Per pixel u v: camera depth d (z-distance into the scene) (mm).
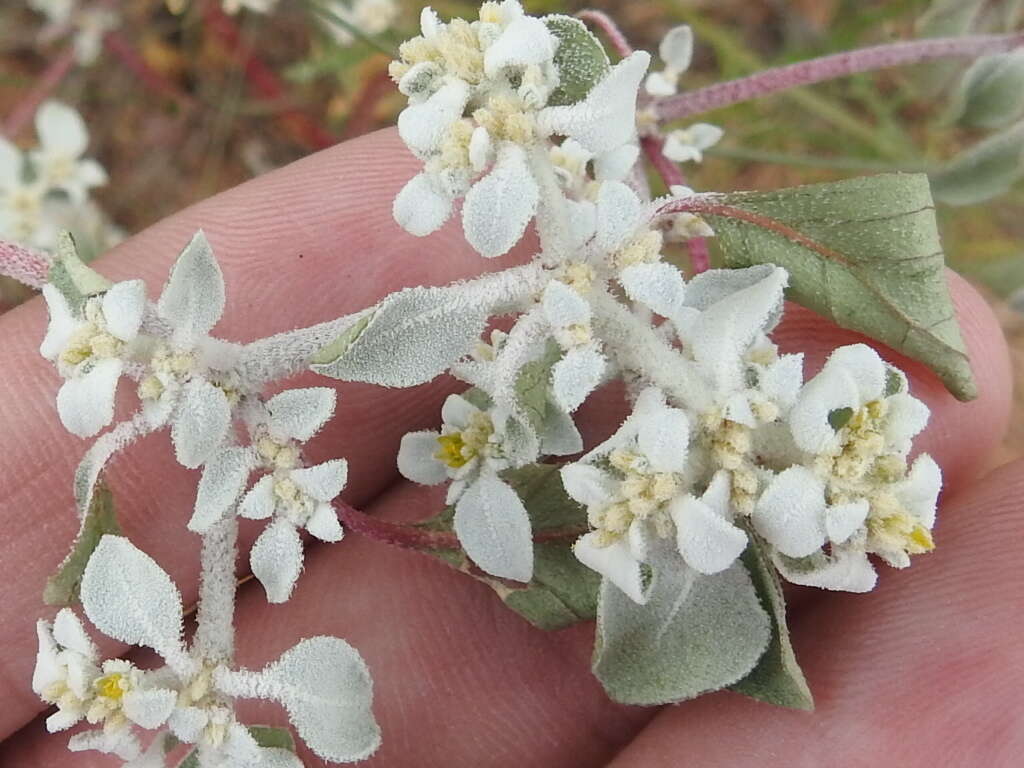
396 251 64
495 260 65
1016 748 48
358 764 59
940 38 78
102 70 107
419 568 62
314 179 65
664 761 52
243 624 62
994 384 59
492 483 45
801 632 54
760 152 89
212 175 107
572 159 50
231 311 62
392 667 60
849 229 47
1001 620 50
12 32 105
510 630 60
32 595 57
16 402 57
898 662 51
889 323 48
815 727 50
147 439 57
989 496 55
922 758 49
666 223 54
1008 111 77
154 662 61
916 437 57
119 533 47
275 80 106
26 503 57
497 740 60
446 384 64
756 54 106
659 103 71
